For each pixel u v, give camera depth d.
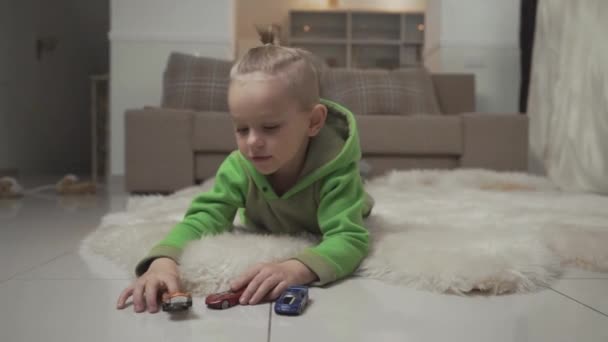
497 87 3.36
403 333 0.62
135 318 0.67
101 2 5.73
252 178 0.94
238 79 0.80
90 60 5.75
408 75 2.84
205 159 2.37
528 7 3.03
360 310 0.70
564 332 0.63
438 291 0.80
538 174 2.71
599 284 0.85
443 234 1.01
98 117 4.14
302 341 0.59
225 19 3.17
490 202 1.62
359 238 0.90
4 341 0.59
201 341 0.59
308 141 0.94
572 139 2.30
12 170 4.18
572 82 2.34
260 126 0.79
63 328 0.63
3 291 0.80
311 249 0.84
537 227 1.15
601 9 2.14
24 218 1.62
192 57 2.73
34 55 4.54
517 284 0.80
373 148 2.38
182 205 1.58
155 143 2.33
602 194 2.07
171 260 0.81
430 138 2.39
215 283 0.78
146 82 3.16
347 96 2.70
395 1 6.33
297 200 0.96
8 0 4.12
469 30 3.34
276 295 0.74
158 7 3.15
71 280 0.86
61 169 5.14
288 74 0.81
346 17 6.27
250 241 0.88
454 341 0.59
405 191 1.90
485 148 2.41
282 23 6.29
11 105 4.20
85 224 1.50
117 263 0.99
